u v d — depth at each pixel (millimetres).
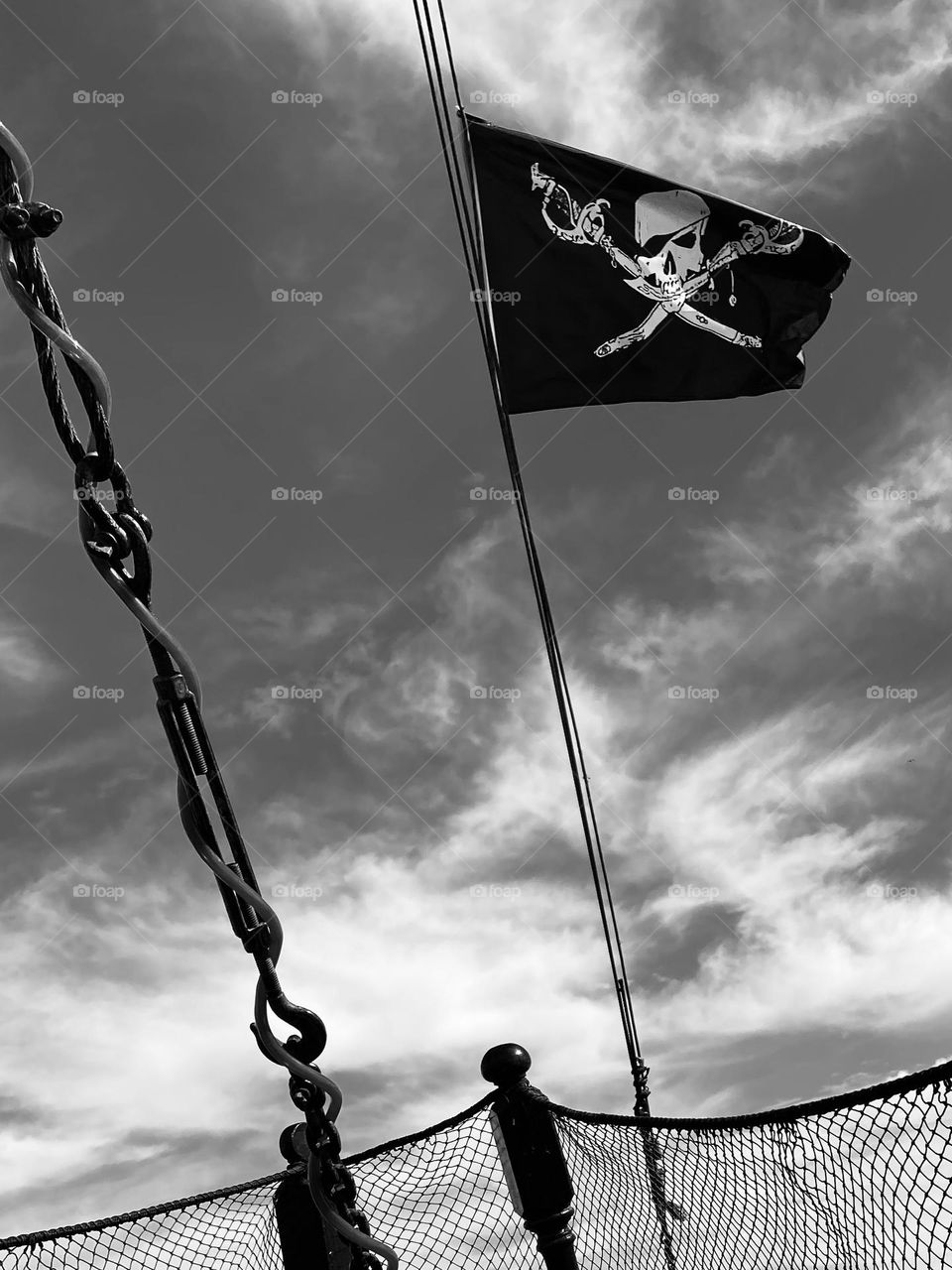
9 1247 2209
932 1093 1416
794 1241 1602
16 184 748
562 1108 2158
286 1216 1999
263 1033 900
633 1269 1924
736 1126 1724
